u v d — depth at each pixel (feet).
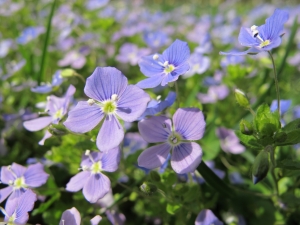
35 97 0.24
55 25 0.36
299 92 0.25
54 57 0.29
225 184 0.15
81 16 0.36
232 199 0.17
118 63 0.29
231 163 0.20
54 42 0.33
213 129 0.20
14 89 0.24
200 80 0.24
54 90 0.19
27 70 0.26
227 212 0.17
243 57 0.26
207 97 0.23
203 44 0.27
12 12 0.36
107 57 0.29
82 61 0.26
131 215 0.18
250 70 0.23
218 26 0.40
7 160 0.20
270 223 0.16
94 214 0.16
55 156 0.17
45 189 0.16
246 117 0.21
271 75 0.27
